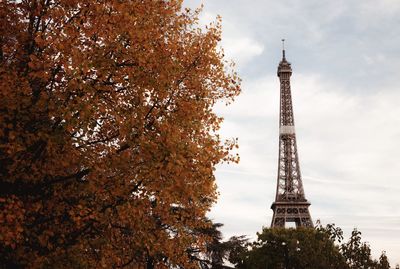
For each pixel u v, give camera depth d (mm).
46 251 13289
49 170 13305
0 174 12805
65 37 12547
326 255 46125
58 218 13953
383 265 37781
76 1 13141
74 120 11500
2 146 11672
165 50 13836
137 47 13227
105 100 13281
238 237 38719
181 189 12586
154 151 12086
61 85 13031
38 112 12570
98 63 12312
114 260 14359
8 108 12070
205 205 14953
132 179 12672
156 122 13008
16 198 11898
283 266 67812
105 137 14109
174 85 13570
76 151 12852
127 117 12672
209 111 14570
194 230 26781
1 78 12625
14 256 13070
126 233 15555
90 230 13750
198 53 14852
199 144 13531
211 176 13227
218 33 15258
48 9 13375
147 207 13695
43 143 12727
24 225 13125
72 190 13906
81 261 13547
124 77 13602
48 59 13031
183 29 15367
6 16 14023
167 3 14625
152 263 19031
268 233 69125
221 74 15203
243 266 70625
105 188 13078
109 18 13000
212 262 35781
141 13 13508
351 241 38469
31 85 13625
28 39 13664
